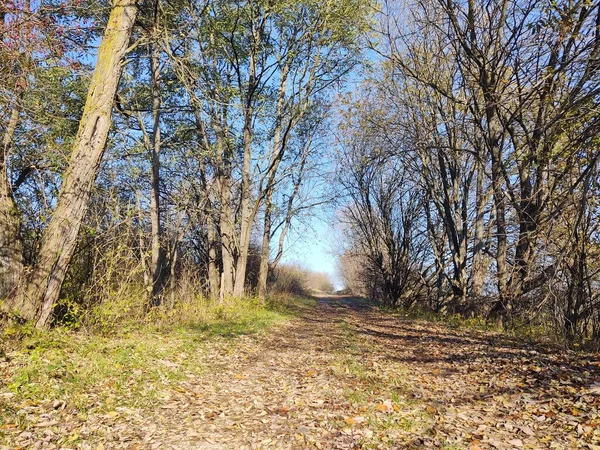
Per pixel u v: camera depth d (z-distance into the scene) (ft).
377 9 55.83
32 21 27.58
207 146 58.34
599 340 32.63
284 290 111.65
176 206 63.41
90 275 35.40
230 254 65.82
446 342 39.19
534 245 37.99
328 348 36.40
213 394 21.57
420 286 101.09
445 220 77.20
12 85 28.99
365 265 130.00
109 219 41.14
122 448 14.83
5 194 29.91
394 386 24.03
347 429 17.34
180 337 34.63
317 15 58.23
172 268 58.90
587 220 33.12
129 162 52.75
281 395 21.98
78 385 19.52
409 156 76.74
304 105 64.23
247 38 60.80
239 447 15.52
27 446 13.99
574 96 35.78
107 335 31.68
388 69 65.16
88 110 29.76
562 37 34.96
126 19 30.83
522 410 19.39
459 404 20.98
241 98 61.00
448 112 65.62
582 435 16.03
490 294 60.03
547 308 35.04
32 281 27.68
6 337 24.88
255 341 37.96
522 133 48.98
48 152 35.29
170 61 41.27
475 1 47.44
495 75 46.68
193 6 49.78
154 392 20.29
